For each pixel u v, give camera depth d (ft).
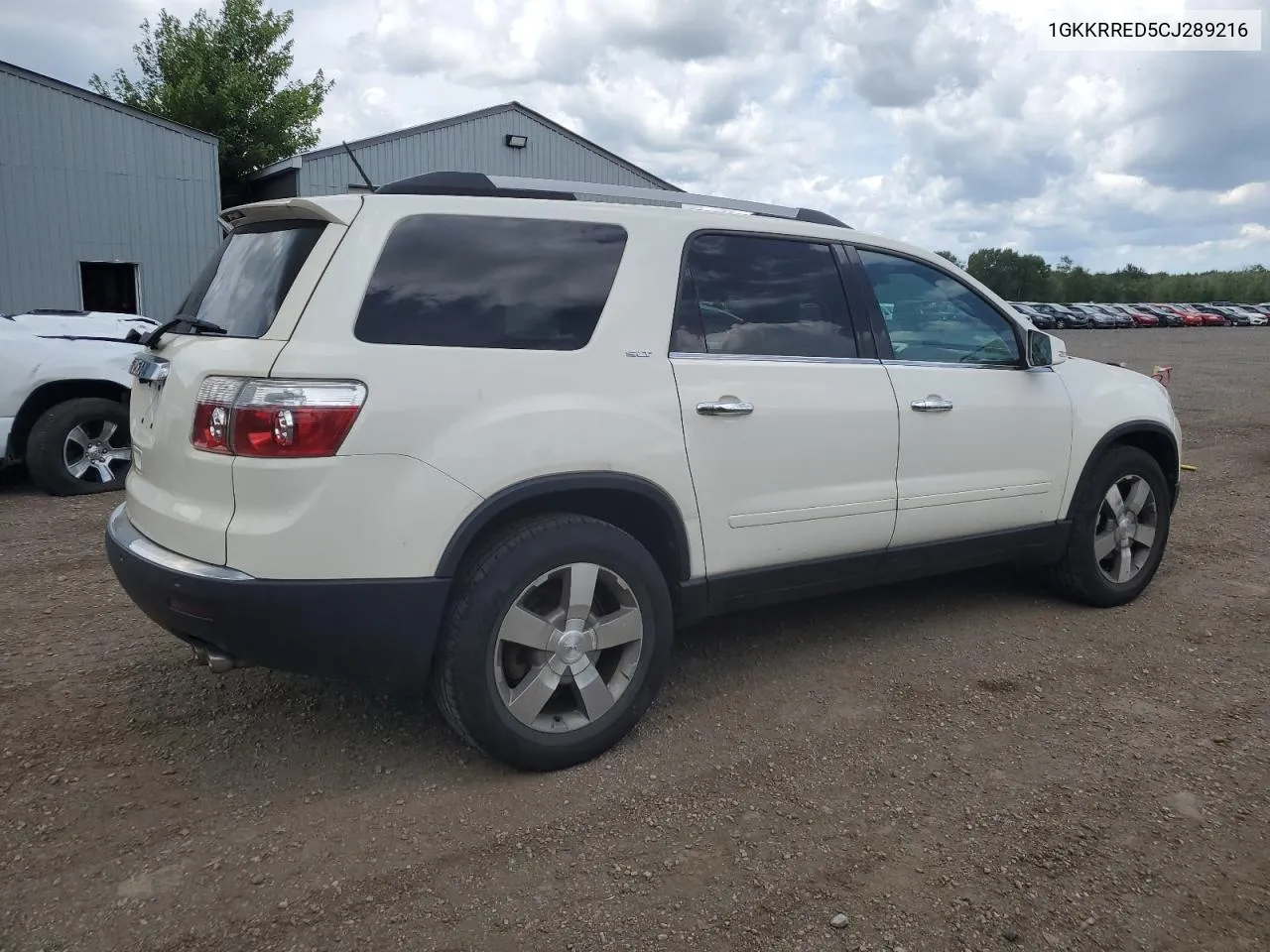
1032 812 9.97
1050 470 15.07
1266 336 157.69
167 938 8.00
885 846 9.38
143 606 10.06
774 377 12.07
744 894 8.63
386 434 9.40
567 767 10.76
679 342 11.50
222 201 108.17
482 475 9.86
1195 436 37.06
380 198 10.13
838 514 12.69
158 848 9.21
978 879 8.87
